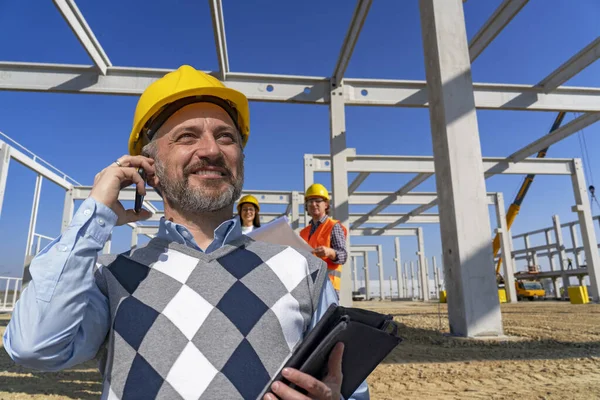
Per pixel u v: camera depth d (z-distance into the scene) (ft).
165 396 2.86
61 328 2.88
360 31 28.14
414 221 90.79
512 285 72.08
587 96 37.32
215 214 4.34
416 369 14.56
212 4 24.11
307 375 2.76
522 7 27.45
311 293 3.78
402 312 49.96
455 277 21.01
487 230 20.98
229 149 4.46
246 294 3.37
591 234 58.39
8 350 2.94
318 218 15.38
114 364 3.03
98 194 3.34
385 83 35.60
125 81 31.14
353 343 3.14
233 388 2.93
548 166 58.65
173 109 4.37
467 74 22.36
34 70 30.60
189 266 3.49
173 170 4.22
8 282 44.91
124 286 3.37
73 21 25.66
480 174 21.48
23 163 41.96
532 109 36.65
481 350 17.71
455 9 23.09
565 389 11.48
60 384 12.97
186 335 3.10
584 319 33.09
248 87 33.53
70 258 2.97
